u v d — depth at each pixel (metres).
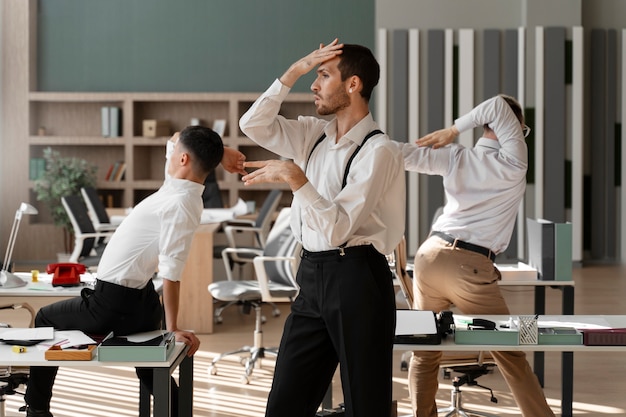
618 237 13.50
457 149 4.95
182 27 13.55
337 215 3.13
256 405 5.95
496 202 4.84
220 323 8.68
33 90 13.26
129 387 6.33
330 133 3.43
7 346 3.95
